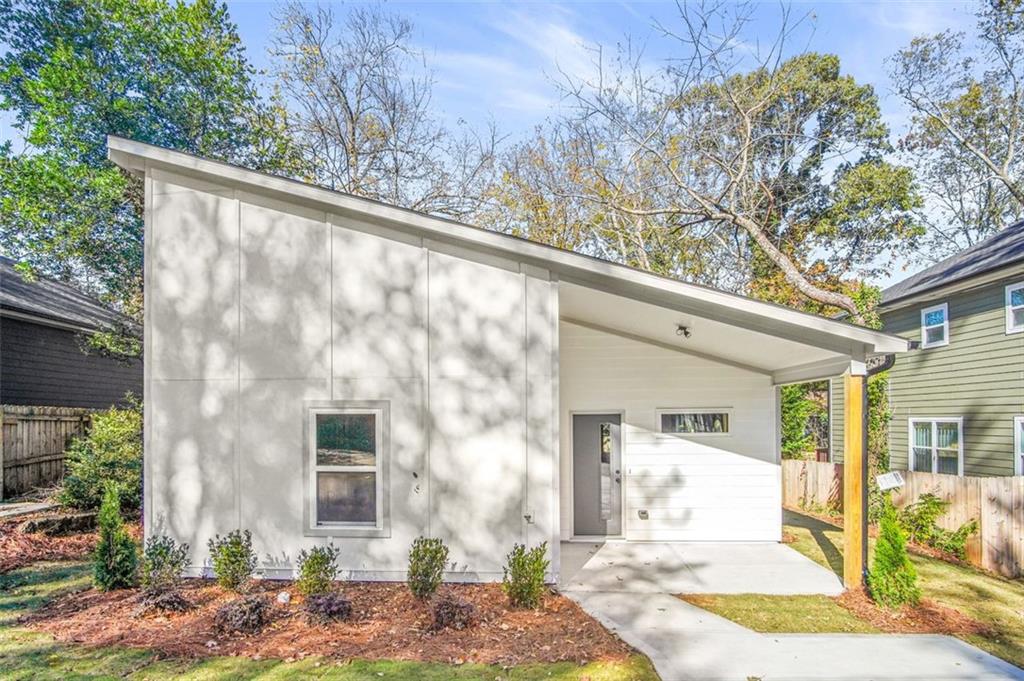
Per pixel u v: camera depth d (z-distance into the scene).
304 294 7.73
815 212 27.27
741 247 22.88
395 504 7.56
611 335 10.68
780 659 5.41
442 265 7.68
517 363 7.59
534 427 7.55
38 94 12.88
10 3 13.42
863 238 27.17
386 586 7.29
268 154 17.27
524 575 6.61
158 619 6.07
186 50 14.72
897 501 11.47
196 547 7.59
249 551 7.30
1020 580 8.26
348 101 20.95
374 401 7.62
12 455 11.84
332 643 5.52
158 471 7.68
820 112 25.19
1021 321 12.49
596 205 21.19
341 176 20.92
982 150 23.67
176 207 7.84
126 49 14.25
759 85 17.52
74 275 17.03
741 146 17.73
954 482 9.84
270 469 7.61
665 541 10.41
